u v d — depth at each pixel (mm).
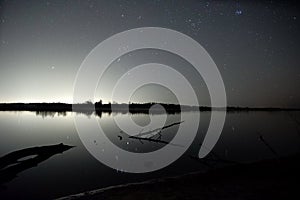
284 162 7801
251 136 21375
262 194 5418
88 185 8547
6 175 9391
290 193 5387
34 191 7922
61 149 14625
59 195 7547
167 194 5777
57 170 10430
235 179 6543
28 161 11273
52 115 55406
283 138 19844
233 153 14219
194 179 6727
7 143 17688
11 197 7449
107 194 6031
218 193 5645
